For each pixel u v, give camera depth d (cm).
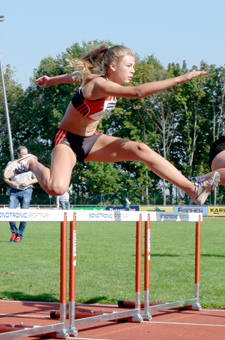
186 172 4466
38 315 446
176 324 409
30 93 4859
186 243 1209
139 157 411
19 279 636
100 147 420
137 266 423
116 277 655
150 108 4403
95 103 382
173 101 4338
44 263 795
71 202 3884
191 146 4616
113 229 1978
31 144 4538
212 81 4438
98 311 430
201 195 411
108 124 4519
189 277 651
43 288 579
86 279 638
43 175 394
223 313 459
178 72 4441
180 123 4650
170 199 3975
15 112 4991
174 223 2580
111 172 4281
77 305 489
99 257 890
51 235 1516
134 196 3950
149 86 345
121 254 941
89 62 402
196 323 412
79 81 410
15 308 479
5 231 1773
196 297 477
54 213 343
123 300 509
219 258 870
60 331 357
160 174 412
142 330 386
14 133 4966
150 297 518
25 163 414
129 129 4459
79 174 4347
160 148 4734
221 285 590
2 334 313
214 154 429
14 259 843
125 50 399
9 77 5228
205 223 2458
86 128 405
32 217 331
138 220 417
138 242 420
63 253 352
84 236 1495
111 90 359
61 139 407
